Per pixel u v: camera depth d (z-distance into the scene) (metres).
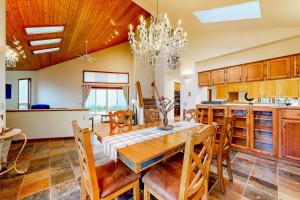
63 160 2.84
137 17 5.00
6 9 2.67
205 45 4.02
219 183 1.89
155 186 1.30
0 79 2.45
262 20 2.67
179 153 1.94
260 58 3.18
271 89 3.70
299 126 2.54
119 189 1.36
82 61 8.40
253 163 2.71
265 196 1.81
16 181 2.12
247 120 3.15
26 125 4.03
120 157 1.46
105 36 6.16
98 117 8.88
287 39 2.83
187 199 1.12
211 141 1.28
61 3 2.95
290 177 2.23
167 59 6.70
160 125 2.50
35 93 7.68
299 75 2.73
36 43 4.75
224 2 2.41
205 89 4.62
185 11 3.00
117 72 9.07
